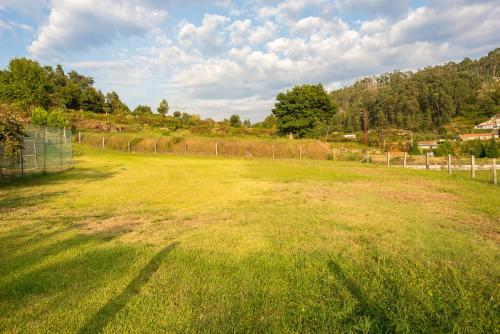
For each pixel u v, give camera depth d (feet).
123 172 56.95
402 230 19.79
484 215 23.93
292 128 141.28
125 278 12.96
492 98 348.79
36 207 27.48
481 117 329.93
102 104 212.43
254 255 15.51
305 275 13.12
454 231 19.54
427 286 11.87
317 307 10.75
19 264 14.44
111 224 21.94
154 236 18.88
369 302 10.75
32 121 96.84
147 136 120.67
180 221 22.86
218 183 43.57
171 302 11.03
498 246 16.66
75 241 17.85
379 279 12.61
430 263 14.16
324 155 109.50
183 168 64.59
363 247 16.62
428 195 33.42
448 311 10.18
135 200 31.19
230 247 16.75
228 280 12.76
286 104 143.43
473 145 125.90
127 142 116.67
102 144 119.75
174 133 135.85
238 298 11.33
